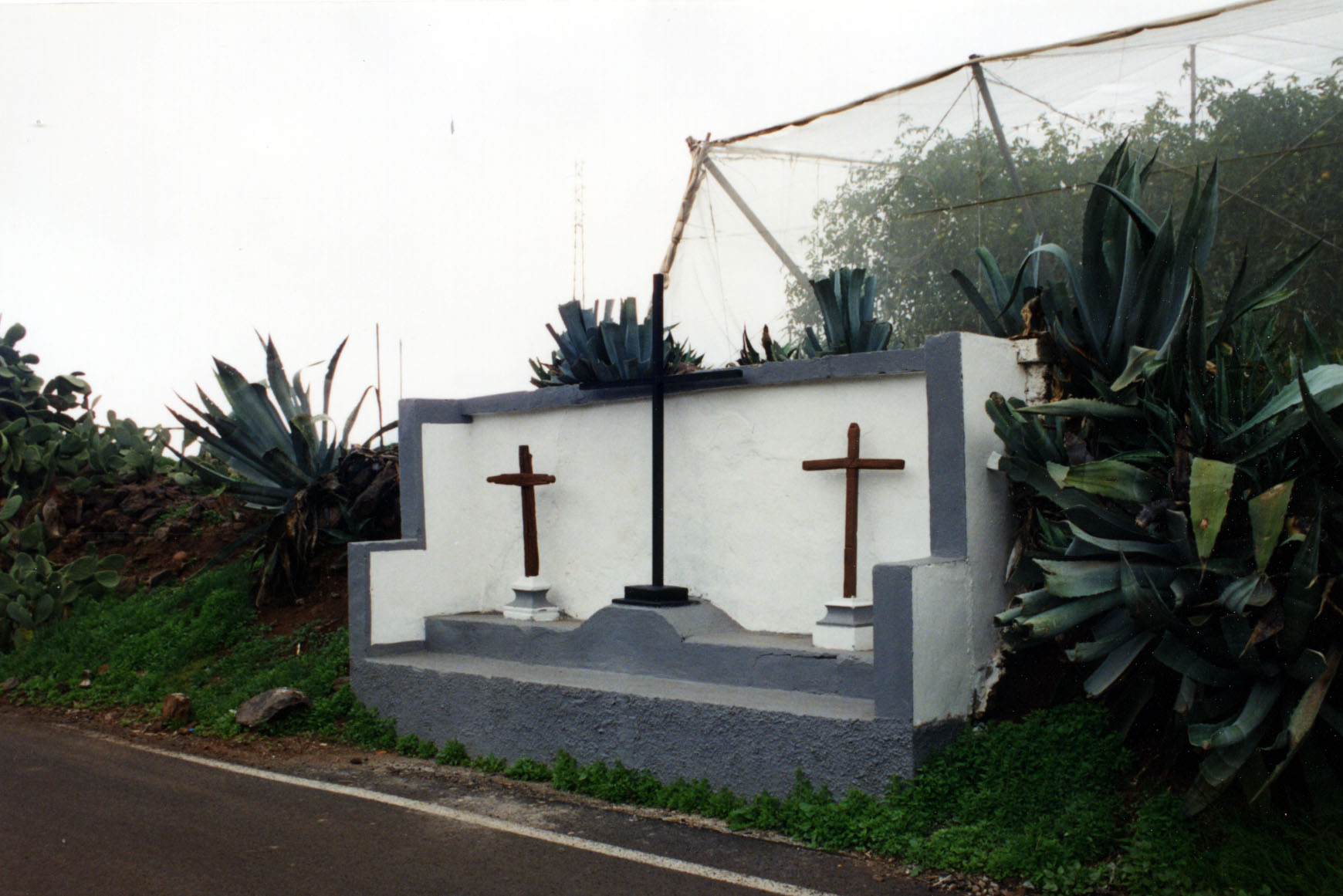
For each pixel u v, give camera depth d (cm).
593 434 828
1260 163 784
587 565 827
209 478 1008
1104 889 463
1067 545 582
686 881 487
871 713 569
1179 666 506
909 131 954
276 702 807
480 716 736
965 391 599
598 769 654
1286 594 472
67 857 522
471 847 539
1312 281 761
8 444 1264
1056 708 577
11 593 1088
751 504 723
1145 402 582
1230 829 479
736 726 600
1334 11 739
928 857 498
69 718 882
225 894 473
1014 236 898
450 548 895
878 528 657
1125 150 636
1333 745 511
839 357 671
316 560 1070
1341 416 513
